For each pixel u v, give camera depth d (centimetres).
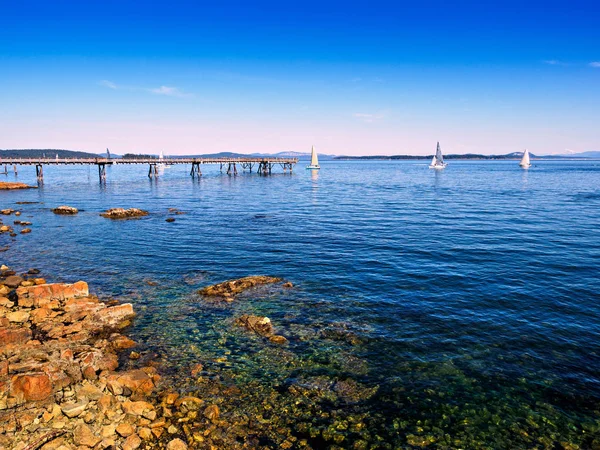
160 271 2267
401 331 1500
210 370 1243
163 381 1178
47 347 1296
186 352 1355
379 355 1332
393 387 1160
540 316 1606
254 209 4812
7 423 918
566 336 1442
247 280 2005
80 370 1162
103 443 891
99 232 3378
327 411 1059
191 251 2711
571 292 1850
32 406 982
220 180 10331
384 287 1967
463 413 1051
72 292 1723
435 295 1848
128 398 1066
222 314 1666
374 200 5653
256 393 1128
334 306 1739
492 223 3591
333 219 3988
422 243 2845
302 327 1542
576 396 1112
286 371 1241
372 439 960
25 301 1636
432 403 1091
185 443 910
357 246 2798
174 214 4403
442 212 4347
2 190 7425
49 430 908
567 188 7369
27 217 4206
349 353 1348
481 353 1338
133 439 902
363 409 1066
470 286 1953
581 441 954
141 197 6275
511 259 2391
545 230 3231
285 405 1078
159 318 1627
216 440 936
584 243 2766
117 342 1384
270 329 1507
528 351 1346
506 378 1198
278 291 1923
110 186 8450
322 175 13025
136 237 3169
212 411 1022
